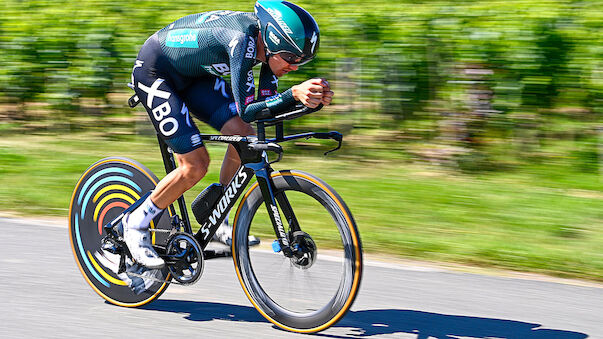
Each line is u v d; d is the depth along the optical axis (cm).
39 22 853
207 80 392
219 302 404
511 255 473
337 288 359
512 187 630
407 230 522
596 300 408
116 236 393
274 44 348
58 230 529
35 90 873
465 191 616
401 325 375
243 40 349
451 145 715
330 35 749
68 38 843
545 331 368
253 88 354
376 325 375
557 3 713
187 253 379
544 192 613
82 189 410
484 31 695
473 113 706
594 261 462
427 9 736
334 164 707
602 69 682
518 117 699
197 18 373
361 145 747
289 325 368
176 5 833
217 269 456
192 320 378
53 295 409
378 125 755
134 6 842
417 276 443
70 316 380
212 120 391
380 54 740
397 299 409
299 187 359
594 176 662
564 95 698
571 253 475
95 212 407
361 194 608
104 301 402
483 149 707
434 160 701
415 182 644
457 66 709
